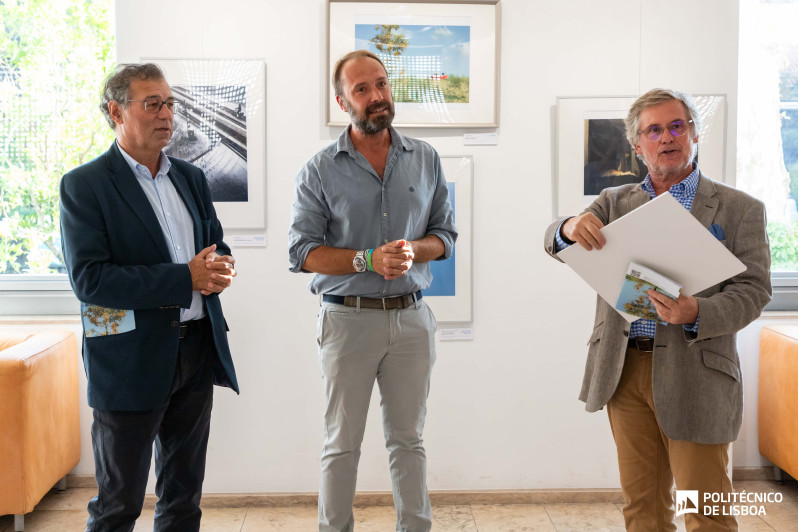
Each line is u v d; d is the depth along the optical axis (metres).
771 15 3.63
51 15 3.57
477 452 3.46
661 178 2.14
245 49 3.32
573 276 3.43
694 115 2.09
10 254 3.63
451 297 3.40
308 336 3.40
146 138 2.29
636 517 2.20
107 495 2.29
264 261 3.38
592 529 3.15
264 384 3.41
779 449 3.34
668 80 3.38
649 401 2.13
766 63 3.65
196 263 2.28
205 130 3.32
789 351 3.25
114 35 3.57
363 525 3.20
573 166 3.38
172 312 2.29
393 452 2.59
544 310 3.44
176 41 3.31
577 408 3.46
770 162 3.68
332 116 3.32
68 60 3.58
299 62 3.33
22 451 2.95
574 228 2.00
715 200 2.09
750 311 1.98
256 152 3.34
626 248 1.93
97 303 2.18
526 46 3.36
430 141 3.37
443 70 3.32
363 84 2.43
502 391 3.45
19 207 3.62
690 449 2.04
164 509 2.49
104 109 2.33
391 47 3.29
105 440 2.28
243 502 3.40
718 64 3.38
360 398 2.50
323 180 2.48
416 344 2.54
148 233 2.29
